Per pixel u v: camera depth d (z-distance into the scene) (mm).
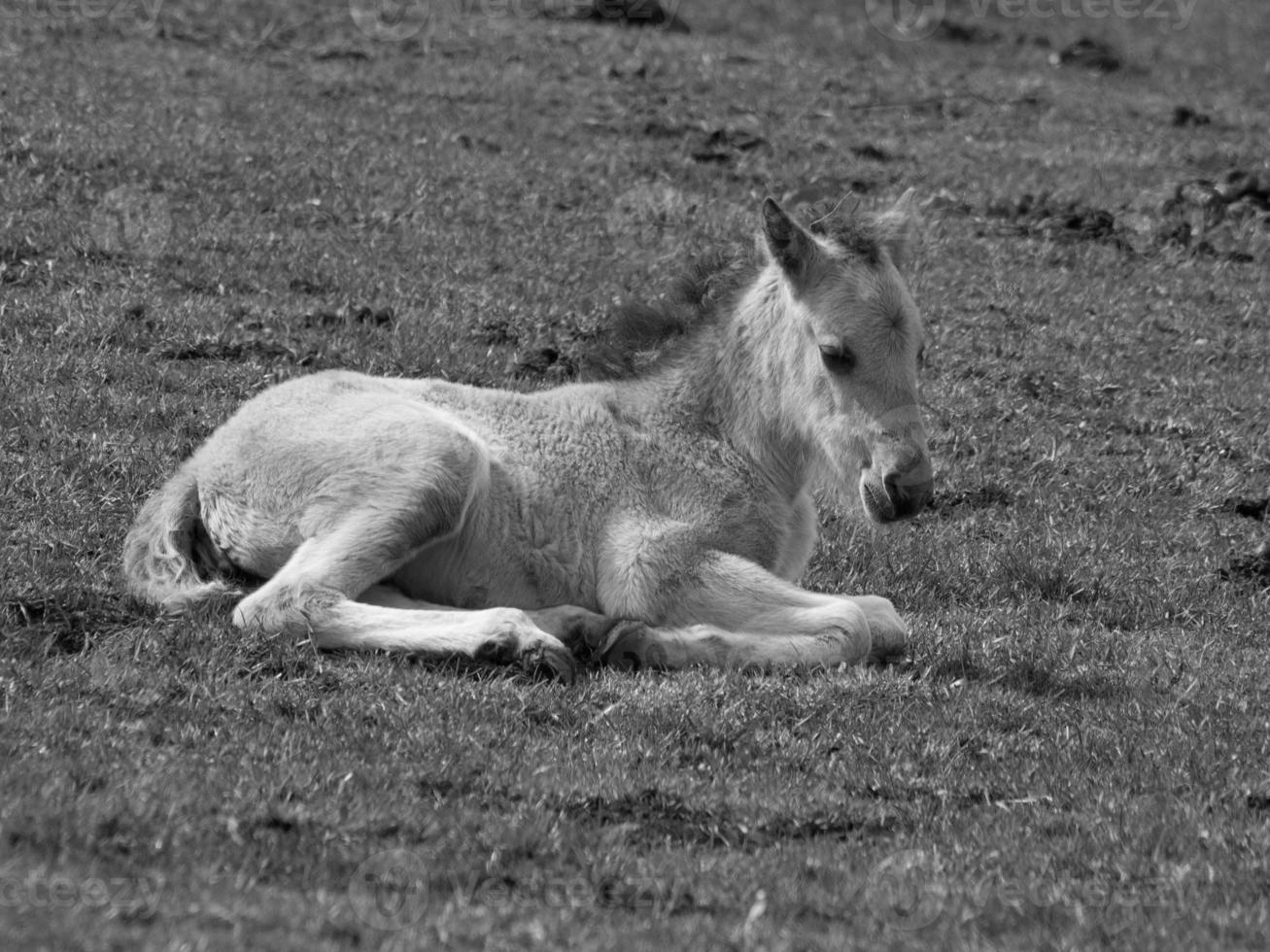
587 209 30953
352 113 35219
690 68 43938
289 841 10281
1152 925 9961
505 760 12031
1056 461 22453
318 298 24344
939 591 18250
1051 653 15789
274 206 28141
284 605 13977
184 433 19000
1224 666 15891
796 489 15922
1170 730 13859
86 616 14117
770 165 35500
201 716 12383
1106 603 18188
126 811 10266
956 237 31875
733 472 15617
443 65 41062
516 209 30266
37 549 15320
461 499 14586
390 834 10602
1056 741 13445
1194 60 54125
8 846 9570
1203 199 35219
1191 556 19844
